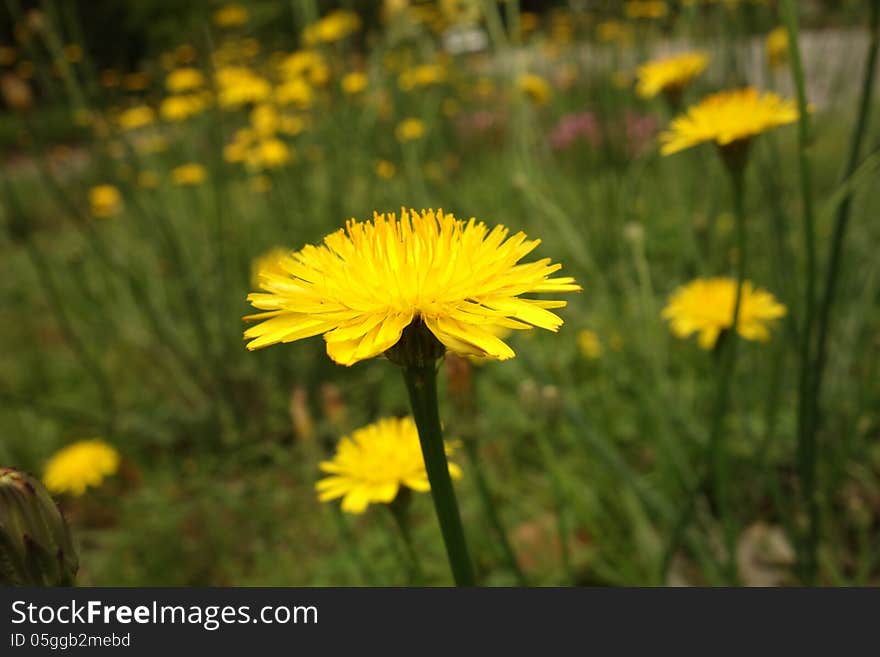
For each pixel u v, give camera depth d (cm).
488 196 50
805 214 17
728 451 26
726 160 18
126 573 29
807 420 19
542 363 30
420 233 12
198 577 29
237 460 34
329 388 21
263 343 12
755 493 25
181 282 36
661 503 21
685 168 34
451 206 35
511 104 33
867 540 24
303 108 46
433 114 41
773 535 24
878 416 26
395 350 12
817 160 42
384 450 17
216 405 36
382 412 35
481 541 26
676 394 30
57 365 46
